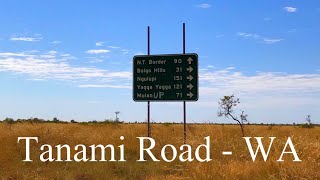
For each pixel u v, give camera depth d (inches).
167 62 746.8
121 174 526.0
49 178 490.6
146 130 898.7
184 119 714.2
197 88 727.7
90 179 492.7
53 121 1764.3
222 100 932.6
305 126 1566.2
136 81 761.0
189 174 462.0
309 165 442.9
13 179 487.2
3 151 576.7
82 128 973.2
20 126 799.1
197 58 732.7
